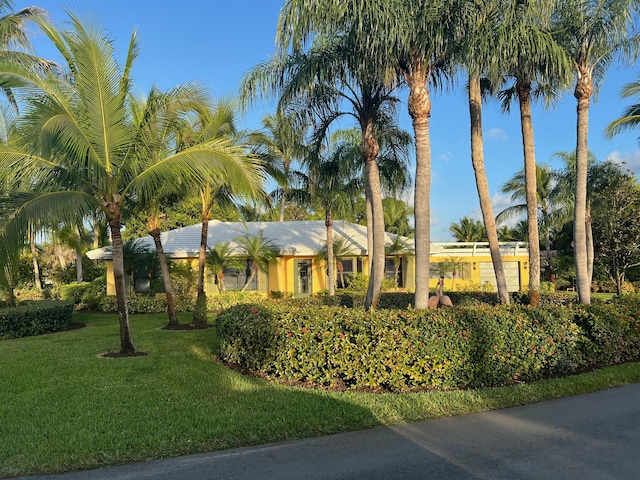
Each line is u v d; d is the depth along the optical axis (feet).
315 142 40.14
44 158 27.58
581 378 23.62
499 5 28.14
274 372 24.48
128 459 14.48
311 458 14.42
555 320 25.08
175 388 22.20
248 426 16.93
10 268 25.31
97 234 91.97
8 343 37.42
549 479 12.96
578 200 36.29
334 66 31.27
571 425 17.26
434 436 16.16
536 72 32.91
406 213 120.88
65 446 15.35
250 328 25.07
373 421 17.49
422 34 27.32
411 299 53.62
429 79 31.83
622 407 19.44
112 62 27.91
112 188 29.45
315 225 83.76
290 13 25.72
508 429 16.83
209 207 47.09
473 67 28.04
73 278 93.30
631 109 53.21
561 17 34.99
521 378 23.56
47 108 25.16
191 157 27.02
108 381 23.68
